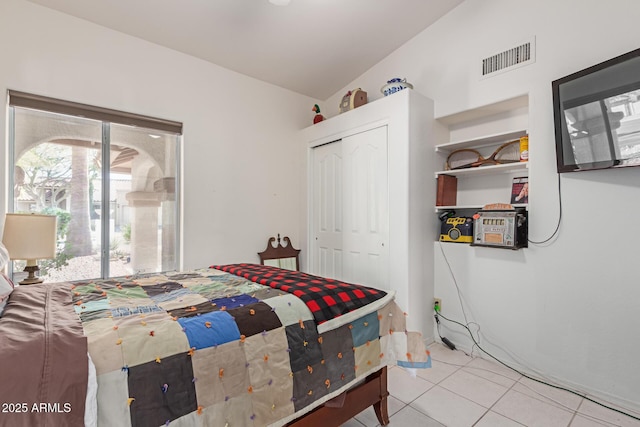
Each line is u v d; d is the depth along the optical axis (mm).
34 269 2053
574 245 2035
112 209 2498
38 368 812
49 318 1092
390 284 2656
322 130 3346
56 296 1411
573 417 1755
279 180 3486
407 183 2531
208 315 1210
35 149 2205
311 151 3545
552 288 2131
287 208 3561
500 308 2393
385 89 2744
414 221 2592
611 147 1774
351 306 1533
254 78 3289
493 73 2426
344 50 2992
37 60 2139
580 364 2008
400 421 1722
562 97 1985
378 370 1662
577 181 2023
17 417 750
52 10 2193
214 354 1076
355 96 3096
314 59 3066
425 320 2709
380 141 2764
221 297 1471
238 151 3150
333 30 2699
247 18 2443
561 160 2012
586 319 1985
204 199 2912
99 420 851
